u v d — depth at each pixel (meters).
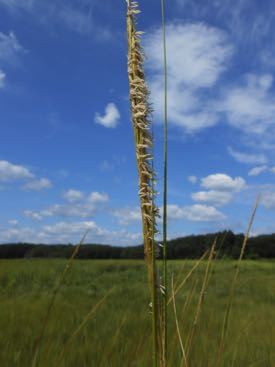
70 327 7.86
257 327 8.20
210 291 13.25
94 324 8.25
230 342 6.12
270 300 13.96
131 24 1.32
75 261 25.41
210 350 4.58
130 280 20.38
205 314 7.64
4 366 5.45
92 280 19.91
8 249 34.88
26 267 20.44
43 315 8.97
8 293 14.51
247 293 14.92
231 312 10.30
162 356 1.27
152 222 1.28
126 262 25.61
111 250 35.91
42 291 15.77
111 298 13.50
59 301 12.29
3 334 7.11
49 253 32.22
